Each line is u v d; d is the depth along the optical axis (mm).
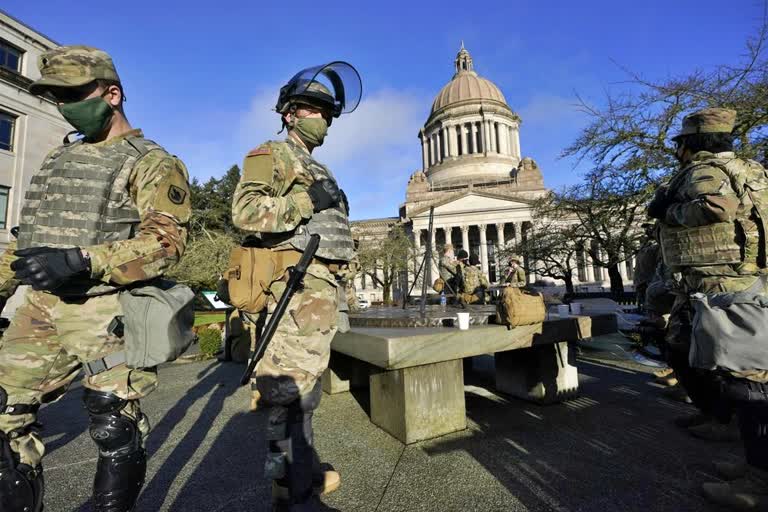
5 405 1561
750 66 8852
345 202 2396
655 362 5789
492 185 52344
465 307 6254
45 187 1722
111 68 1789
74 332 1599
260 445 3105
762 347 1955
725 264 2350
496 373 4531
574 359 4148
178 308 1612
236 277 1991
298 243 2023
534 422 3404
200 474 2607
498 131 57438
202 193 44969
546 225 25062
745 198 2301
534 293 3656
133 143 1823
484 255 46188
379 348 2805
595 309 11531
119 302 1652
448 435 3168
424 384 3131
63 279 1270
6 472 1552
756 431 2064
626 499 2172
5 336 1689
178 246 1661
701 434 2994
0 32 21047
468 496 2242
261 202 1836
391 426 3221
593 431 3178
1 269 1887
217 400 4488
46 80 1585
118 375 1608
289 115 2305
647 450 2803
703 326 2162
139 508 2182
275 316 1805
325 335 2018
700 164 2473
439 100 61625
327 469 2508
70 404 4641
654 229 3191
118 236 1709
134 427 1659
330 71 2301
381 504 2186
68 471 2754
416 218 48531
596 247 22422
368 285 49656
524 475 2473
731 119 2570
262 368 1934
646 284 4727
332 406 4086
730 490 2084
